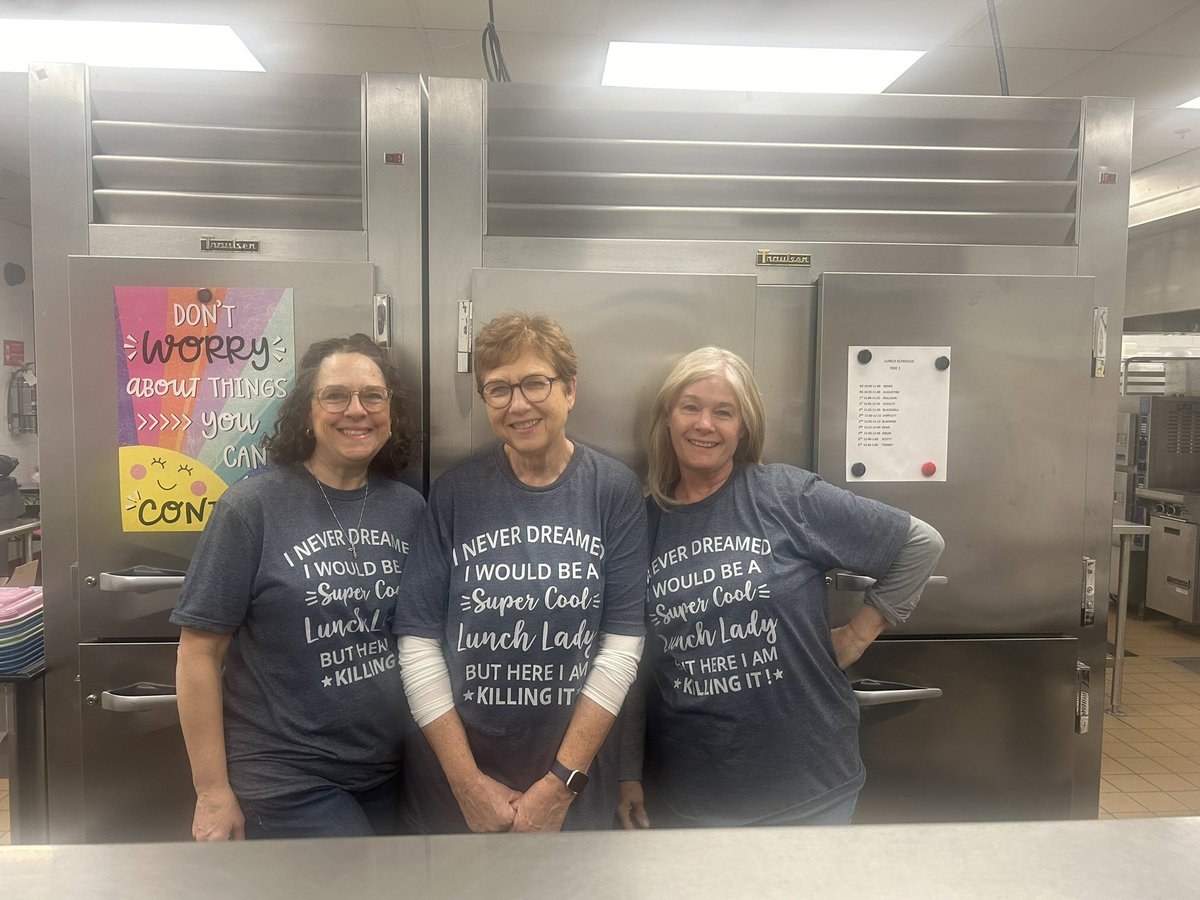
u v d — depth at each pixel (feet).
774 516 4.31
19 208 15.88
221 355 5.07
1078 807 5.78
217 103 5.34
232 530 4.02
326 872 1.62
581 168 5.54
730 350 5.21
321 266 5.11
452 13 8.82
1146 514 15.39
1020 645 5.59
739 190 5.58
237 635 4.20
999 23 8.94
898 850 1.72
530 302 5.17
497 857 1.68
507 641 3.97
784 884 1.60
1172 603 14.67
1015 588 5.57
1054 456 5.54
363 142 5.32
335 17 8.89
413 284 5.36
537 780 4.12
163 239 5.32
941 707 5.56
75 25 8.79
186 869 1.62
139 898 1.53
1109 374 5.63
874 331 5.36
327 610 4.05
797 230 5.62
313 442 4.33
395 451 4.70
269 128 5.37
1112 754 9.82
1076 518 5.59
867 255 5.61
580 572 4.02
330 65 10.21
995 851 1.71
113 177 5.35
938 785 5.59
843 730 4.31
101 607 5.16
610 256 5.48
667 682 4.34
